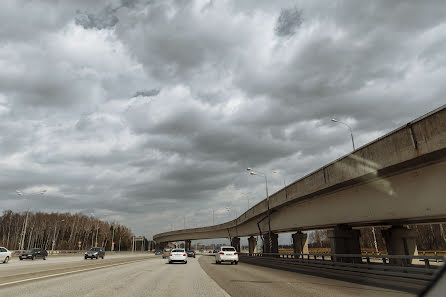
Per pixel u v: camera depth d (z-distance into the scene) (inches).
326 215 998.4
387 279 584.4
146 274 740.7
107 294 402.6
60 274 693.9
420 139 543.8
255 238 2669.8
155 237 5113.2
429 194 585.3
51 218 5004.9
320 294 418.3
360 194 804.6
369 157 689.6
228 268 1004.6
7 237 4608.8
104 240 6112.2
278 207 1429.6
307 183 1041.5
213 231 3351.4
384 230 868.6
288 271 858.8
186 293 425.7
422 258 509.4
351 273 707.4
